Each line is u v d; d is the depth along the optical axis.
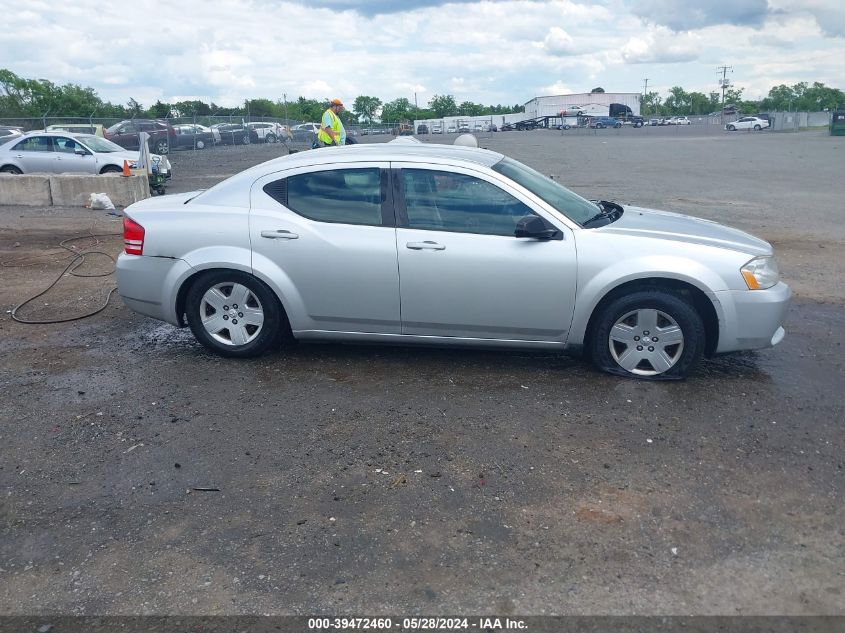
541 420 4.71
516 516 3.64
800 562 3.31
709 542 3.45
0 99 65.19
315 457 4.25
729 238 5.51
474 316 5.36
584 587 3.14
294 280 5.49
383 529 3.54
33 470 4.12
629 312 5.25
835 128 54.53
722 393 5.14
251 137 44.59
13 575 3.25
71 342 6.31
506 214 5.32
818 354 6.00
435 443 4.41
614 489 3.89
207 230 5.57
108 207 14.71
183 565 3.30
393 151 5.70
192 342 6.27
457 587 3.14
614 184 20.31
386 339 5.58
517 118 101.06
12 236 11.41
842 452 4.31
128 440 4.47
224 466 4.16
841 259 9.88
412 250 5.30
